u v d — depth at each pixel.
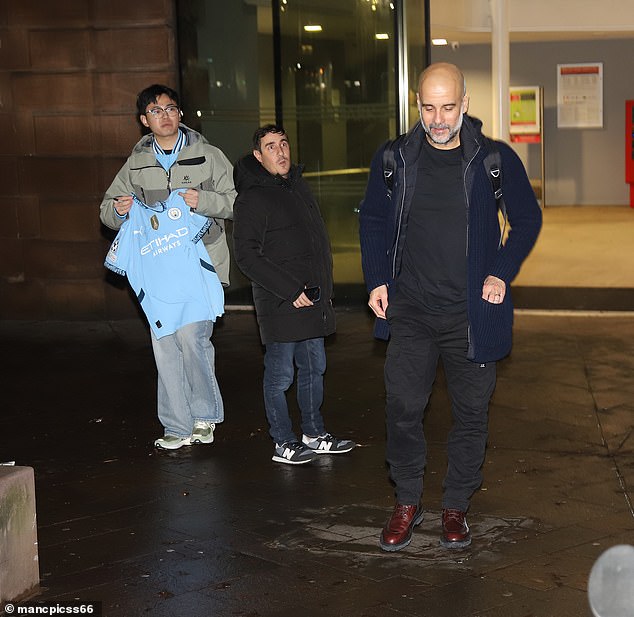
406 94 9.88
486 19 13.46
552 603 3.82
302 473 5.44
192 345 5.77
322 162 10.08
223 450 5.89
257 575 4.16
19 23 9.60
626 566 3.93
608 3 15.14
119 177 5.74
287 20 9.90
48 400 7.12
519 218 4.22
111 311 9.86
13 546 3.91
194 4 9.81
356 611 3.80
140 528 4.72
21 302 10.00
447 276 4.20
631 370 7.52
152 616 3.80
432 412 6.50
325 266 5.38
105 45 9.53
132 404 6.97
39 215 9.85
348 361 7.98
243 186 5.29
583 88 20.19
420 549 4.38
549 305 10.09
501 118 11.71
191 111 9.89
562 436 6.00
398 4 9.72
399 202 4.19
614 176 20.42
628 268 12.23
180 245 5.65
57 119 9.68
